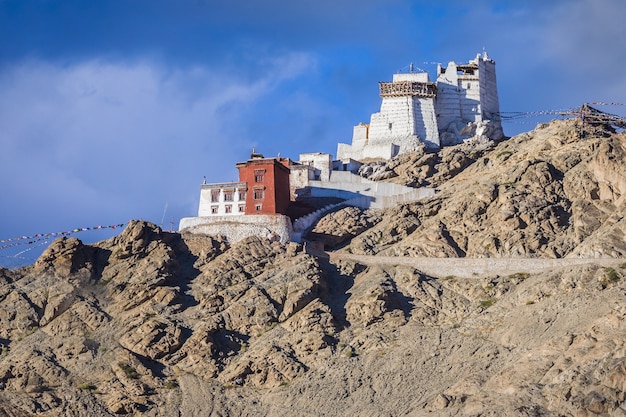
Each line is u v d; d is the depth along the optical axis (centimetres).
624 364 16500
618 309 18150
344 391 19675
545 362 17950
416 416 18162
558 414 16550
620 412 16038
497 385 17950
